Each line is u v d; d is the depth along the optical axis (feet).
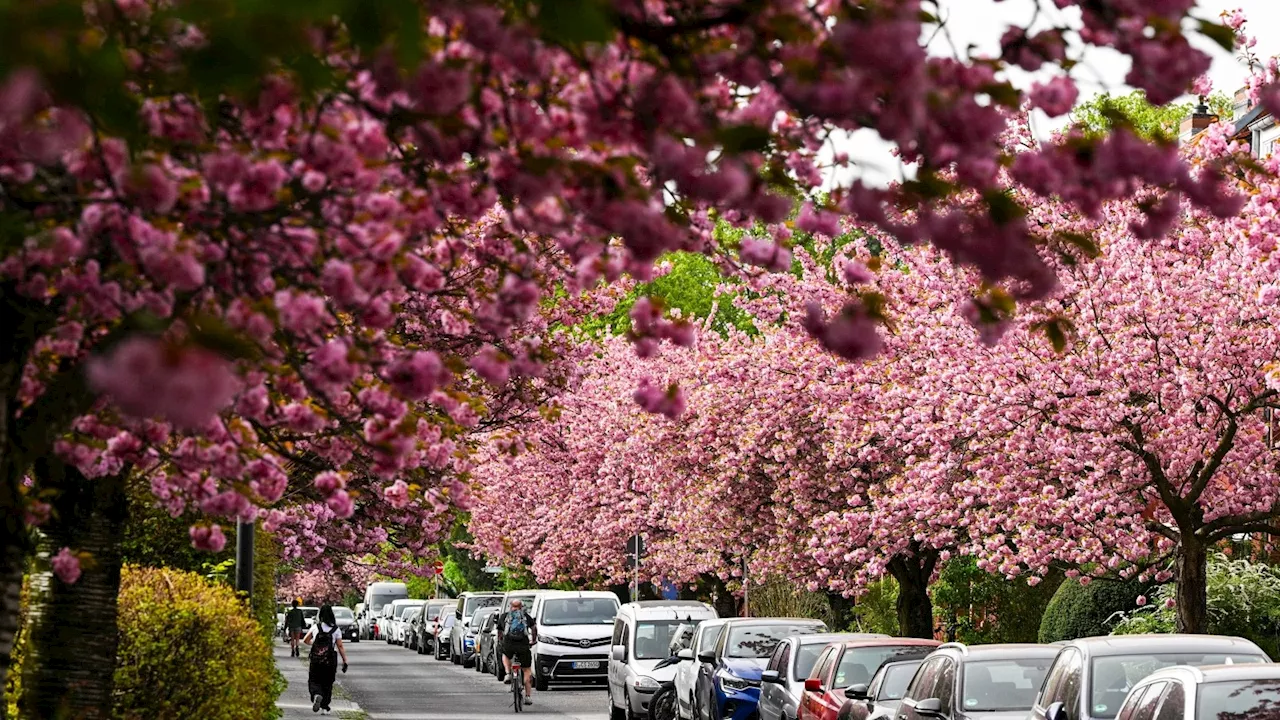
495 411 79.30
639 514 164.25
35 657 44.73
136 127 15.55
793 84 16.76
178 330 14.71
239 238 21.67
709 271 281.95
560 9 14.11
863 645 73.46
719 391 127.34
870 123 17.13
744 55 17.62
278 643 289.53
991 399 83.35
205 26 13.09
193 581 62.34
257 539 90.12
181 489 32.09
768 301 115.34
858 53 14.96
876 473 114.42
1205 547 78.79
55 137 13.66
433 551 105.70
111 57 13.56
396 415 26.45
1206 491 84.07
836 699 69.05
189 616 54.29
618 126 18.42
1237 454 82.53
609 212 17.69
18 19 11.54
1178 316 80.84
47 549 44.78
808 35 16.34
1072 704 46.93
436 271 23.27
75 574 29.01
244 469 28.71
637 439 140.56
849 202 18.17
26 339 25.21
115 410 27.50
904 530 100.58
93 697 44.68
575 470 181.27
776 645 85.46
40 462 32.24
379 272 20.81
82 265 22.29
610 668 118.01
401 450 26.53
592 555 186.60
